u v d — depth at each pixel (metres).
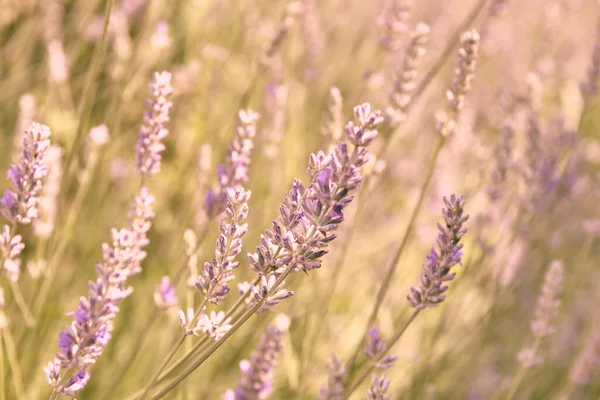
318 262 1.06
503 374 3.09
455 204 1.23
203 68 3.09
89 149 2.47
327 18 4.00
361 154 1.01
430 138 3.68
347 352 2.73
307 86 3.47
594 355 2.56
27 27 3.22
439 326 2.49
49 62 2.82
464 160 3.35
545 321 2.13
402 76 1.95
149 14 2.82
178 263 2.37
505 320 3.26
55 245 1.94
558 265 2.10
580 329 3.44
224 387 2.48
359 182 1.02
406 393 2.36
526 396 3.00
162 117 1.59
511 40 4.53
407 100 1.97
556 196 3.12
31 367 2.10
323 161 1.07
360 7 4.10
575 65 4.86
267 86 2.96
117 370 2.30
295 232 1.06
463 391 3.04
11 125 3.13
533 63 4.18
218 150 2.84
